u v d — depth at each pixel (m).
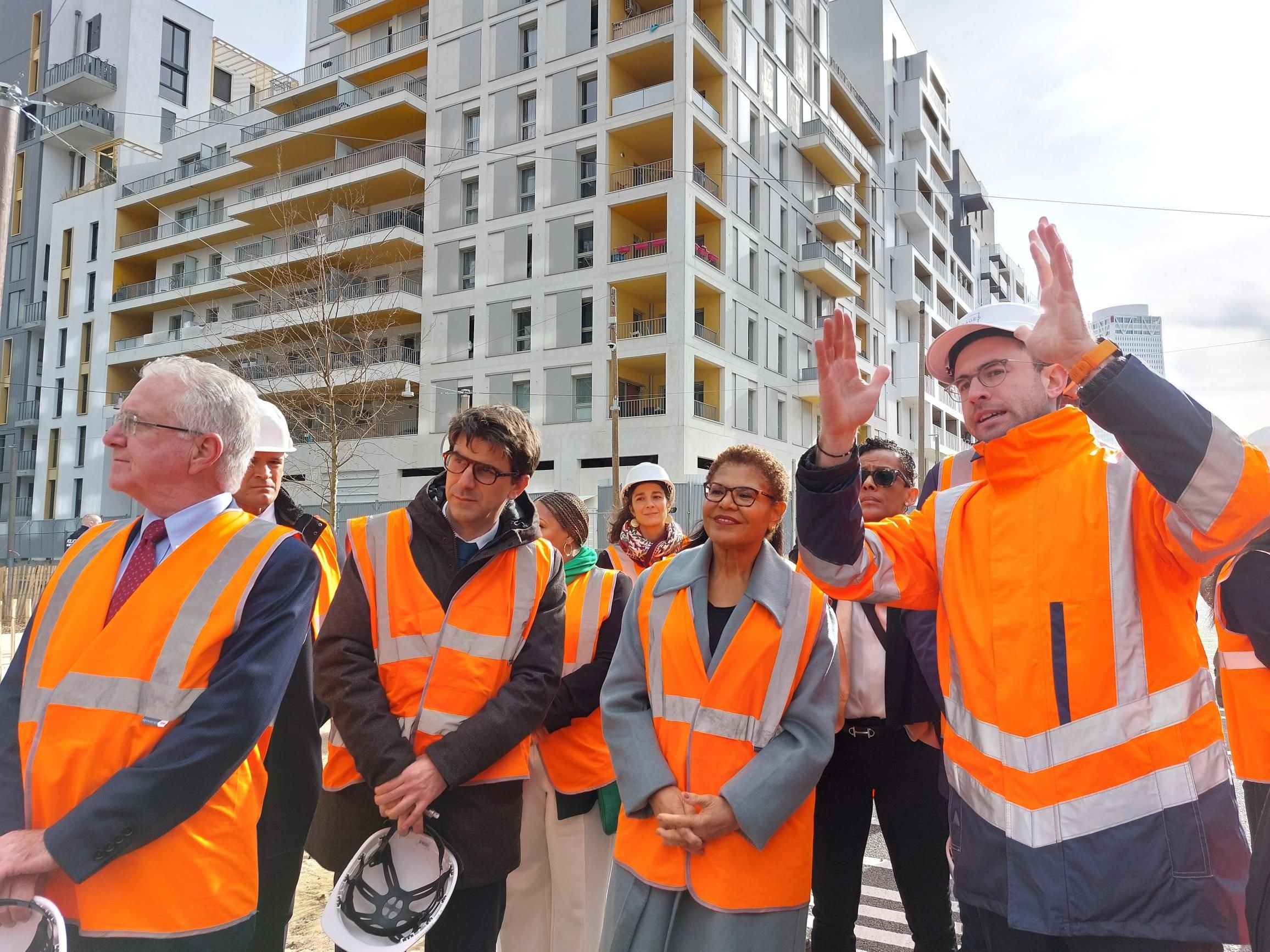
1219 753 1.68
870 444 3.30
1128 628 1.70
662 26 25.02
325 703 2.45
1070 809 1.66
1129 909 1.59
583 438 25.36
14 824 1.76
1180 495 1.49
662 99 24.89
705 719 2.30
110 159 39.12
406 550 2.57
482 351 27.27
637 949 2.24
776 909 2.20
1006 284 65.75
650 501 4.33
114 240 37.22
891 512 3.21
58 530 37.19
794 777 2.21
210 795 1.84
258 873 2.31
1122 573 1.73
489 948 2.46
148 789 1.73
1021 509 1.86
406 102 28.98
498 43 28.02
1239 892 1.59
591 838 3.06
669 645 2.40
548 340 26.20
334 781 2.52
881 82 41.97
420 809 2.21
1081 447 1.87
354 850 2.45
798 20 32.69
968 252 54.78
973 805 1.82
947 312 49.44
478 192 27.94
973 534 1.94
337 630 2.48
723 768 2.26
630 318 26.17
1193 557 1.60
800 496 1.97
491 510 2.59
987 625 1.83
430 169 28.80
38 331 40.75
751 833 2.13
